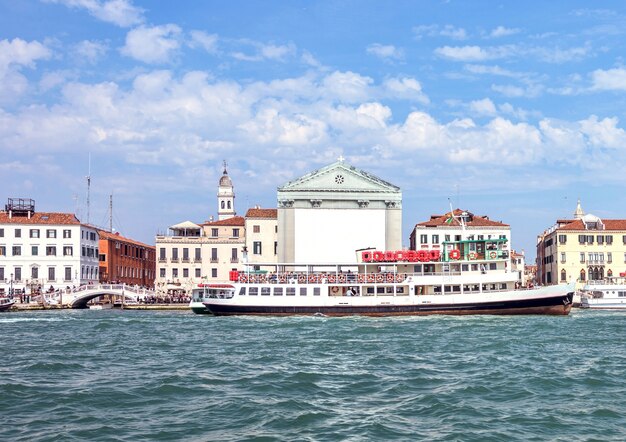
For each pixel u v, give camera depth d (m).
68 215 130.75
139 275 162.38
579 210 163.38
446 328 67.50
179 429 27.78
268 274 93.06
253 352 49.12
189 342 56.19
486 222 133.50
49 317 90.69
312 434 27.14
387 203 122.81
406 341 55.66
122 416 29.75
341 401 32.69
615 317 84.25
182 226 140.12
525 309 85.06
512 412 30.47
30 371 40.84
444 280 86.06
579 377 38.19
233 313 88.62
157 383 36.53
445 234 131.88
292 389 35.25
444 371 40.53
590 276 132.88
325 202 122.62
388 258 87.44
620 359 45.19
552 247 139.12
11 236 126.69
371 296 86.31
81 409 30.95
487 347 51.50
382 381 37.28
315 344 53.84
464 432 27.38
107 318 87.62
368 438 26.61
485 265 86.44
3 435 26.83
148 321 81.19
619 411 30.58
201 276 136.38
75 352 49.91
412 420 29.31
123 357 46.97
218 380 37.47
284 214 122.38
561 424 28.53
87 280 132.25
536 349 50.38
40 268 127.25
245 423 28.70
